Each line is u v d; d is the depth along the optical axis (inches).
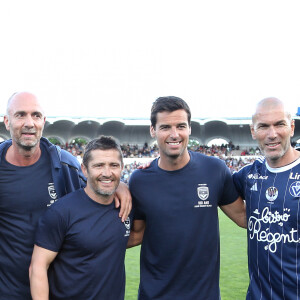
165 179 126.7
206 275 124.0
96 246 111.7
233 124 1473.9
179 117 120.2
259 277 118.0
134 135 1648.6
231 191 135.0
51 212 113.6
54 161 129.1
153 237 125.7
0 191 124.0
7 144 129.6
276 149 115.4
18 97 121.0
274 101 116.3
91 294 111.4
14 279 123.6
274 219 115.6
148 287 125.7
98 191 112.9
